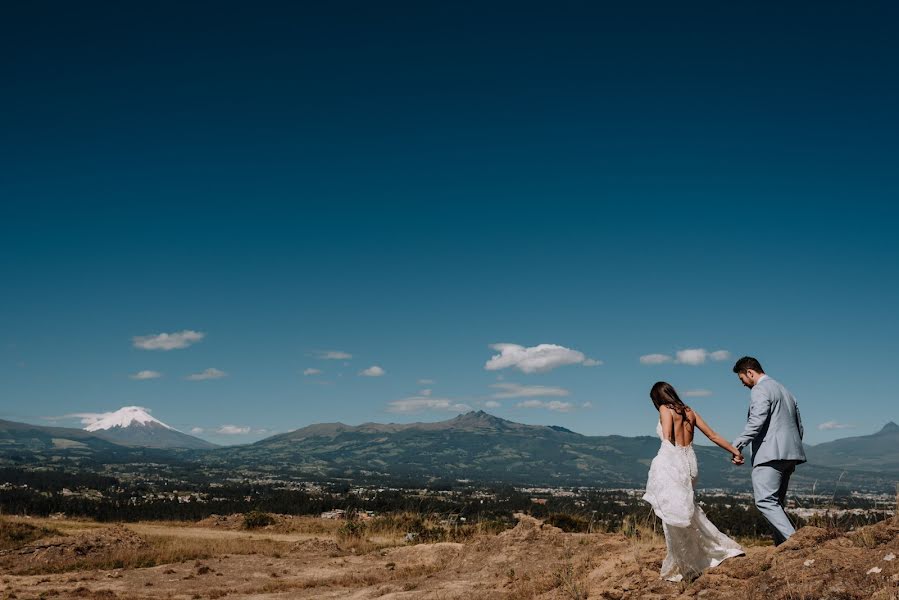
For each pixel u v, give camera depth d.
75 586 16.25
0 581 17.14
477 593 12.23
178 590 15.74
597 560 12.48
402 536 26.17
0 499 59.59
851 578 7.35
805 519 9.44
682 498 8.62
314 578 16.95
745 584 8.06
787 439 8.62
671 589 8.73
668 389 9.07
